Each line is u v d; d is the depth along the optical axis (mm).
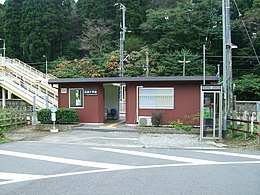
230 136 13320
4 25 50969
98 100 17812
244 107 27469
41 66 48125
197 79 15914
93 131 15805
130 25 46656
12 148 10391
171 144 11695
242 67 41719
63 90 18266
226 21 14109
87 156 8977
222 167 7543
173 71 38750
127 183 5992
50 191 5453
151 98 16812
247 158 8836
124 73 37656
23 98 22797
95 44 47531
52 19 49594
